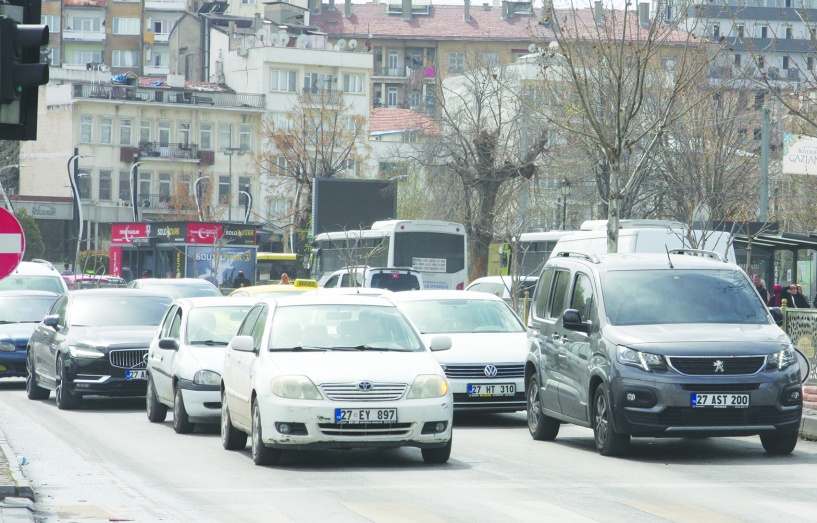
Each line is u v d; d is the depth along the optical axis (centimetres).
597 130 7275
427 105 17812
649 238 9488
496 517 2978
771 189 16162
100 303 6831
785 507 3109
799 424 4141
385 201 17638
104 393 6303
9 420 5816
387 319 4278
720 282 4472
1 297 8112
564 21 7912
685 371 4056
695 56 7662
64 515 3077
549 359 4759
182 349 5428
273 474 3859
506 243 15062
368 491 3453
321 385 3903
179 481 3706
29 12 3070
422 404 3928
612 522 2894
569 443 4766
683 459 4188
